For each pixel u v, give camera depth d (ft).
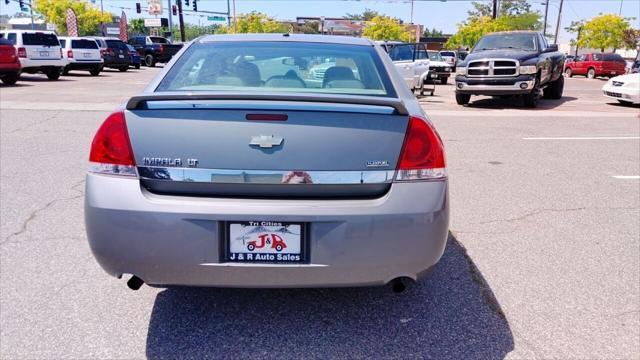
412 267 8.20
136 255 7.89
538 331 9.41
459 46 167.12
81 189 17.31
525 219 15.34
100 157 8.07
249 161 7.85
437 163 8.32
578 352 8.79
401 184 8.08
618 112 41.83
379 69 10.46
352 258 7.92
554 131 31.35
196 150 7.88
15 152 22.52
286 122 7.90
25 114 32.86
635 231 14.46
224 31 196.65
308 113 7.97
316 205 7.82
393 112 8.19
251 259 7.91
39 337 8.97
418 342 9.04
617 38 152.46
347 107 8.07
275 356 8.60
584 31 162.81
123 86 58.08
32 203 15.84
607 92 48.21
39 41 65.16
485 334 9.30
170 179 7.91
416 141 8.18
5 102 38.91
